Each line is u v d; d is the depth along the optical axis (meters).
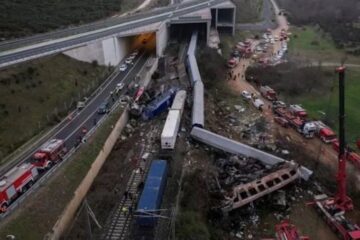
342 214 50.62
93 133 60.56
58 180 49.28
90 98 74.56
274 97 84.88
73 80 76.88
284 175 55.25
